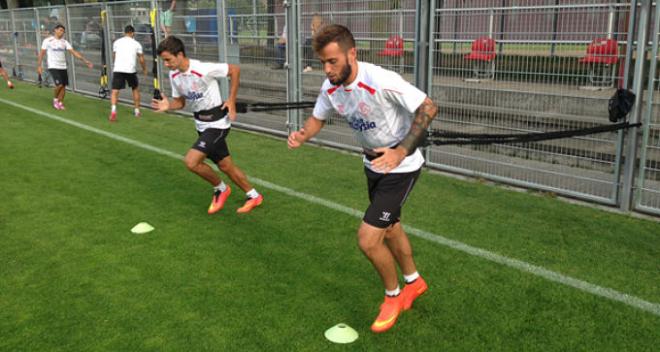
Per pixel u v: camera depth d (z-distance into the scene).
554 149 6.33
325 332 3.41
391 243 3.56
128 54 10.70
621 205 5.63
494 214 5.51
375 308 3.72
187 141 8.88
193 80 5.20
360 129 3.34
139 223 5.17
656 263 4.37
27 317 3.58
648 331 3.41
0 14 18.81
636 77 5.33
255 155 8.01
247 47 9.64
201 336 3.37
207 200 5.97
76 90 15.18
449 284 4.02
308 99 8.73
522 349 3.24
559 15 5.82
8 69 19.06
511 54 6.29
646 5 5.16
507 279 4.09
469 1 6.56
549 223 5.26
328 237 4.92
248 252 4.60
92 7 13.90
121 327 3.47
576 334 3.39
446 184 6.54
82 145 8.55
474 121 6.85
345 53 3.03
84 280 4.09
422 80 7.20
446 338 3.37
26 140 8.87
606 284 4.01
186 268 4.29
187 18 10.75
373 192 3.58
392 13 7.34
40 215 5.47
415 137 2.97
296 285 4.03
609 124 5.58
